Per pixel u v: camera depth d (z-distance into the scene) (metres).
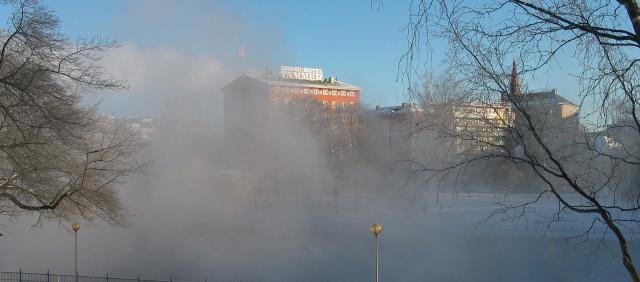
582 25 4.34
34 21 14.20
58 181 17.27
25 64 13.74
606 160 4.87
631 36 4.18
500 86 4.71
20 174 15.29
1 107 13.30
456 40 4.68
